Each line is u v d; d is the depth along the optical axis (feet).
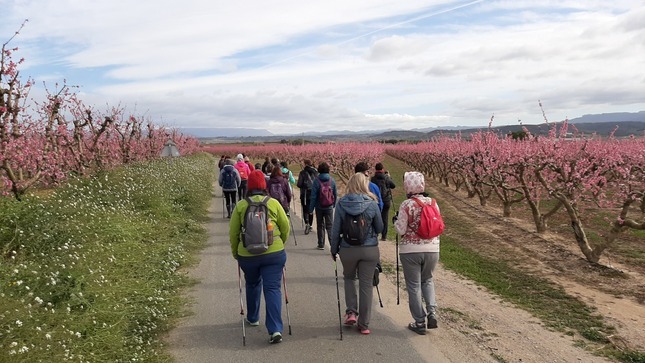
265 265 16.58
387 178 37.63
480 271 29.66
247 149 284.00
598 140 47.16
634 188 36.99
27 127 41.22
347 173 111.45
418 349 16.11
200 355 15.51
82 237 24.16
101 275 19.40
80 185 36.88
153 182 43.62
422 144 137.59
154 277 22.52
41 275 17.75
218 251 31.71
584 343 17.89
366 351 15.83
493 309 21.84
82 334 15.16
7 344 12.63
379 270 17.87
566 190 37.65
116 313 16.75
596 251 30.81
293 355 15.48
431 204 17.65
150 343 15.98
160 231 31.99
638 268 30.40
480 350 16.38
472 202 66.28
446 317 20.03
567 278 28.09
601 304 22.98
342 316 19.22
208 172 103.19
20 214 23.98
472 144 62.95
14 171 41.39
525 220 49.96
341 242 17.61
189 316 19.27
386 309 20.45
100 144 63.10
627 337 18.52
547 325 19.85
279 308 16.46
